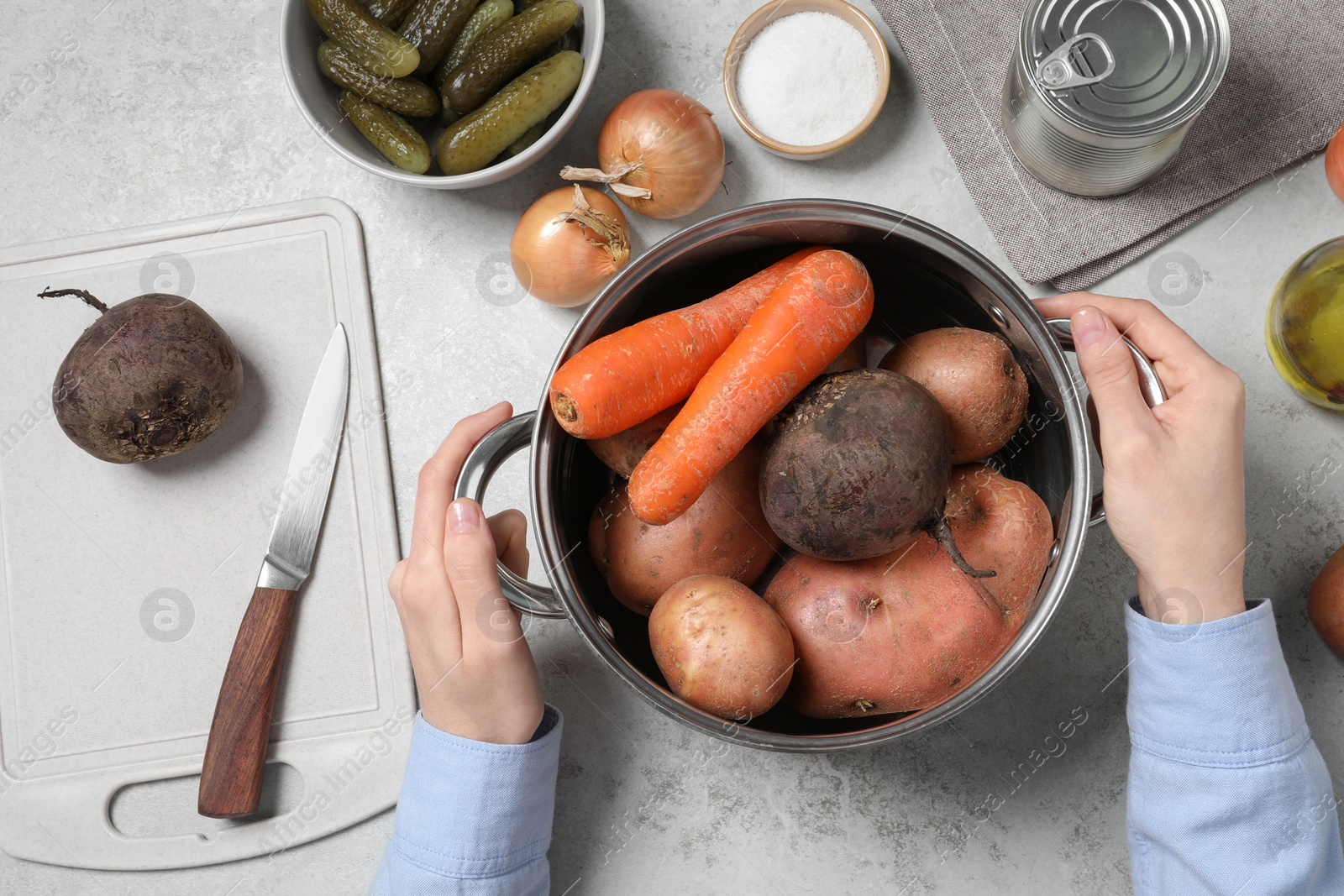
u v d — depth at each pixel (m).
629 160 0.93
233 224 1.03
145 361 0.90
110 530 1.02
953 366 0.71
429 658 0.78
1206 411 0.73
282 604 0.97
